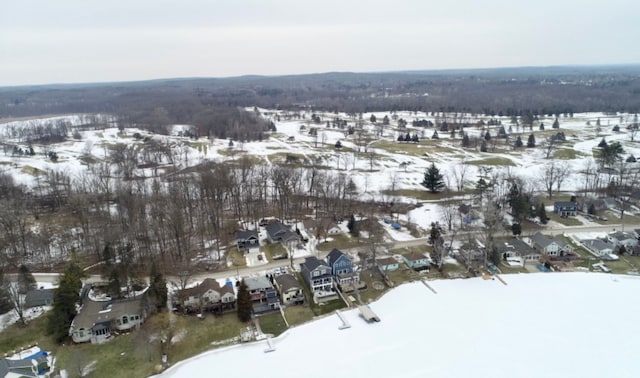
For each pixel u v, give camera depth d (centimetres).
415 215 10381
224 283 7125
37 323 6081
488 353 5609
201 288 6469
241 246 8475
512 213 9925
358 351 5659
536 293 7044
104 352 5503
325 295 6894
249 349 5700
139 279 7131
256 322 6241
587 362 5428
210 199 10206
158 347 5612
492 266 7875
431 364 5409
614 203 10588
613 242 8612
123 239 8269
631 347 5697
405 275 7662
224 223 9725
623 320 6281
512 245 8425
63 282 6006
